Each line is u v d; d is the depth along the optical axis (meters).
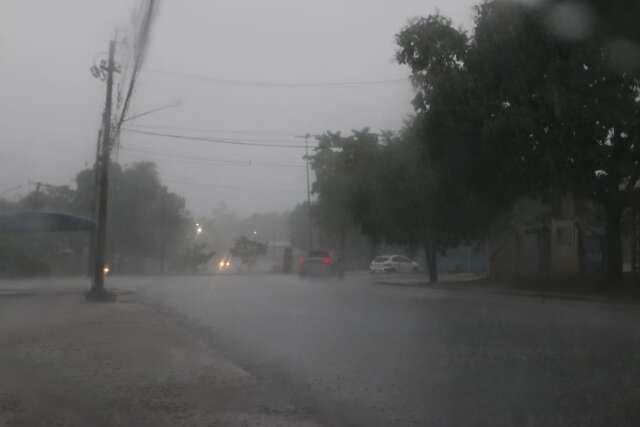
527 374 10.91
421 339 14.74
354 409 8.91
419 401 9.27
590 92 24.72
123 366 11.59
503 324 17.44
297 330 16.39
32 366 11.52
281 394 9.71
